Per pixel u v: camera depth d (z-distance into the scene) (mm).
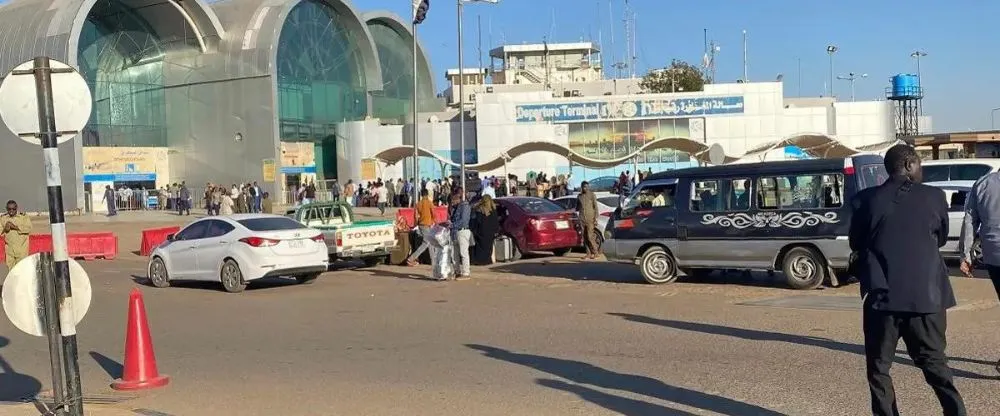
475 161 56188
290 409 7676
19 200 55062
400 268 21047
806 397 7332
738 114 54906
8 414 7656
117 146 58469
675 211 15492
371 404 7715
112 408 7859
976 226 7930
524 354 9703
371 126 58656
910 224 5754
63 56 54406
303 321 13078
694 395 7559
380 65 69062
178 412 7715
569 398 7637
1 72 55812
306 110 61875
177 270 18281
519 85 76312
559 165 55031
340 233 20484
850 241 6086
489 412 7270
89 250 28062
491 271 19438
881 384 5906
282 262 17109
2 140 55531
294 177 59906
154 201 55625
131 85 60469
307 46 62031
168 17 59125
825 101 66625
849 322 10906
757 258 14633
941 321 5797
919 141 34469
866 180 13797
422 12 30625
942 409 6449
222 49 59281
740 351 9375
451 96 85062
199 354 10602
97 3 57438
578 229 21844
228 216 18172
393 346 10609
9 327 13688
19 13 58031
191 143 60406
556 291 15398
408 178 55219
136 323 8906
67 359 6922
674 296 14070
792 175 14320
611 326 11375
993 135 32844
